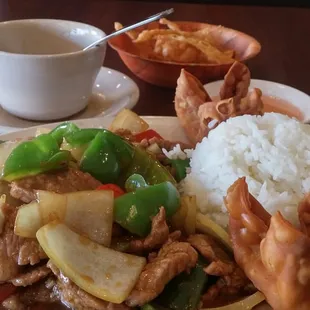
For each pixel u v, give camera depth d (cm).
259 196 31
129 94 45
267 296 25
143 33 52
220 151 33
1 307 26
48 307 26
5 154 31
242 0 90
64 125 32
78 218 26
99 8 68
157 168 32
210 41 54
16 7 67
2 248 26
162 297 26
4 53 39
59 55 40
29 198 27
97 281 24
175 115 46
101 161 30
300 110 44
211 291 27
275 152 32
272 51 59
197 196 33
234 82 38
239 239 26
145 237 27
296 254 23
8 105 42
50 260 25
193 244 27
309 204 26
